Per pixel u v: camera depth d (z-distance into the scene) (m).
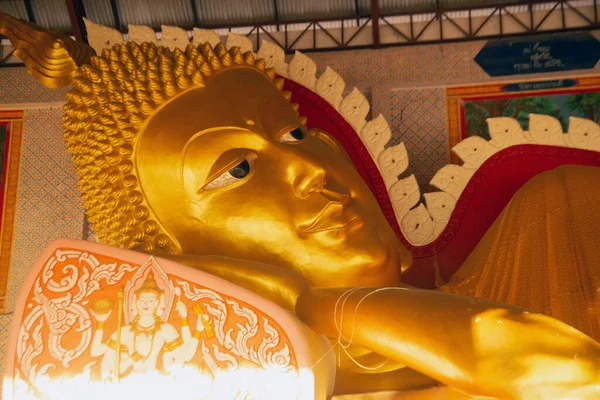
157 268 4.09
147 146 5.08
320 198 5.01
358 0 11.49
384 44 10.09
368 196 5.46
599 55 9.86
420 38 11.41
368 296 3.94
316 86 7.41
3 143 9.79
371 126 7.18
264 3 11.65
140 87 5.23
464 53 9.88
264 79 5.71
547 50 9.88
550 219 5.73
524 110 9.49
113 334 3.91
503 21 11.27
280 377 3.78
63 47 5.53
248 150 5.08
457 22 11.45
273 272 4.45
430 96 9.58
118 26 11.88
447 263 6.48
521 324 3.35
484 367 3.32
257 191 4.98
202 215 4.97
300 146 5.33
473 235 6.57
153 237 4.98
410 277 6.50
